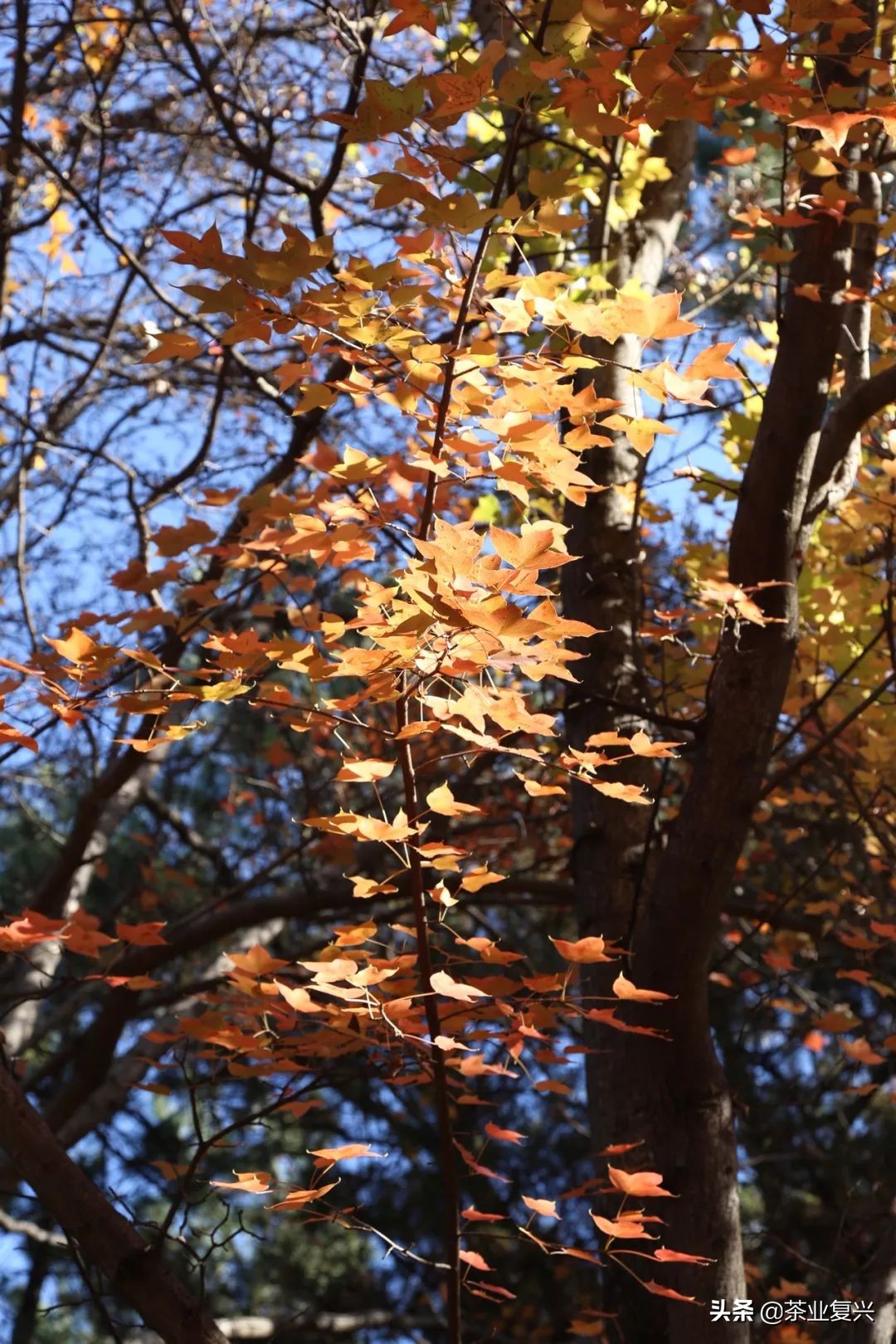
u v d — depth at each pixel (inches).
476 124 132.0
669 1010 107.7
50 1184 85.3
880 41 116.7
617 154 126.8
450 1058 87.4
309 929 300.4
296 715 82.2
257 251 63.4
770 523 108.8
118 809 207.5
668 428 73.9
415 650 67.1
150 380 217.9
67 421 237.3
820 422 109.0
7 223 196.9
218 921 178.9
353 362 76.9
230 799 268.7
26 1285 385.1
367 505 82.8
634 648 120.3
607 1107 110.0
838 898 172.9
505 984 80.9
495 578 61.4
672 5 71.9
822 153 98.5
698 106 70.7
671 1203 105.3
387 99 63.8
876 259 127.5
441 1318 322.0
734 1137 108.8
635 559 127.7
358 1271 367.6
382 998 81.6
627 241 145.1
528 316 72.2
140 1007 182.4
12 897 364.2
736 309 212.4
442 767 216.5
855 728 166.7
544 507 148.9
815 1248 280.2
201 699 74.0
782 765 198.2
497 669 68.7
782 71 73.7
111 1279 85.4
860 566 145.9
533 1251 325.1
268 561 108.4
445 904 78.4
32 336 219.6
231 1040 82.7
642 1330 107.3
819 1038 199.6
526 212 66.0
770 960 133.0
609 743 76.9
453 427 76.5
